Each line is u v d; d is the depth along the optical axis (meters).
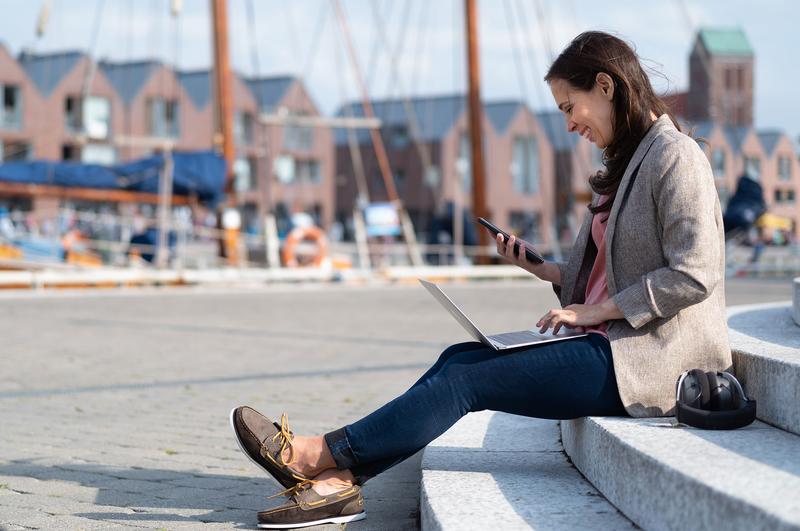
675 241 3.17
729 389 3.08
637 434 2.96
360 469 3.40
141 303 16.19
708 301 3.29
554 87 3.38
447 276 24.48
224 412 5.98
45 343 10.08
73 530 3.44
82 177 21.12
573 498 3.04
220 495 3.94
